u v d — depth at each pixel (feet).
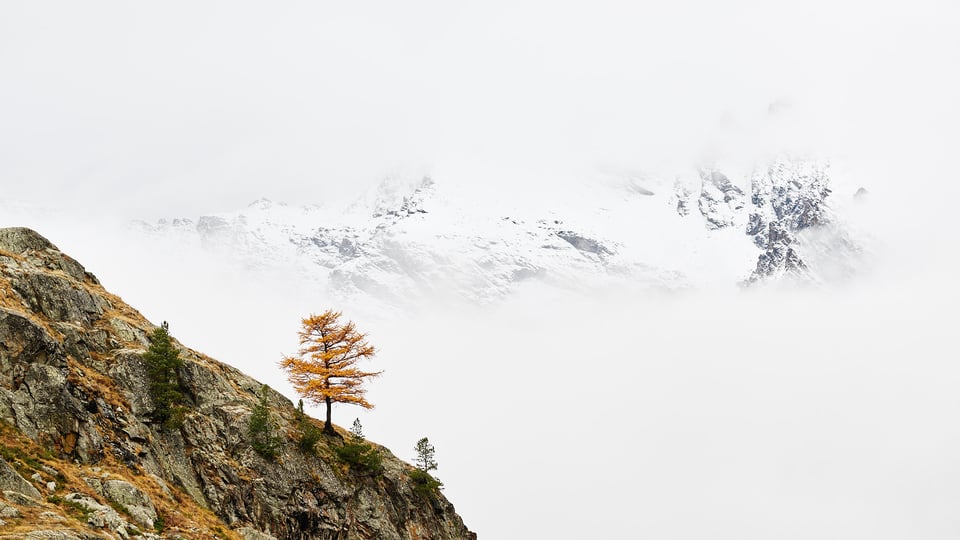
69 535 150.30
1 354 183.01
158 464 194.70
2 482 156.04
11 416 175.94
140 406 202.90
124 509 172.35
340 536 220.02
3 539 141.28
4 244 224.12
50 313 208.23
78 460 179.63
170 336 232.32
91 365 203.51
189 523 181.88
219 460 205.98
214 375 226.58
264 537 195.93
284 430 228.43
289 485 214.69
